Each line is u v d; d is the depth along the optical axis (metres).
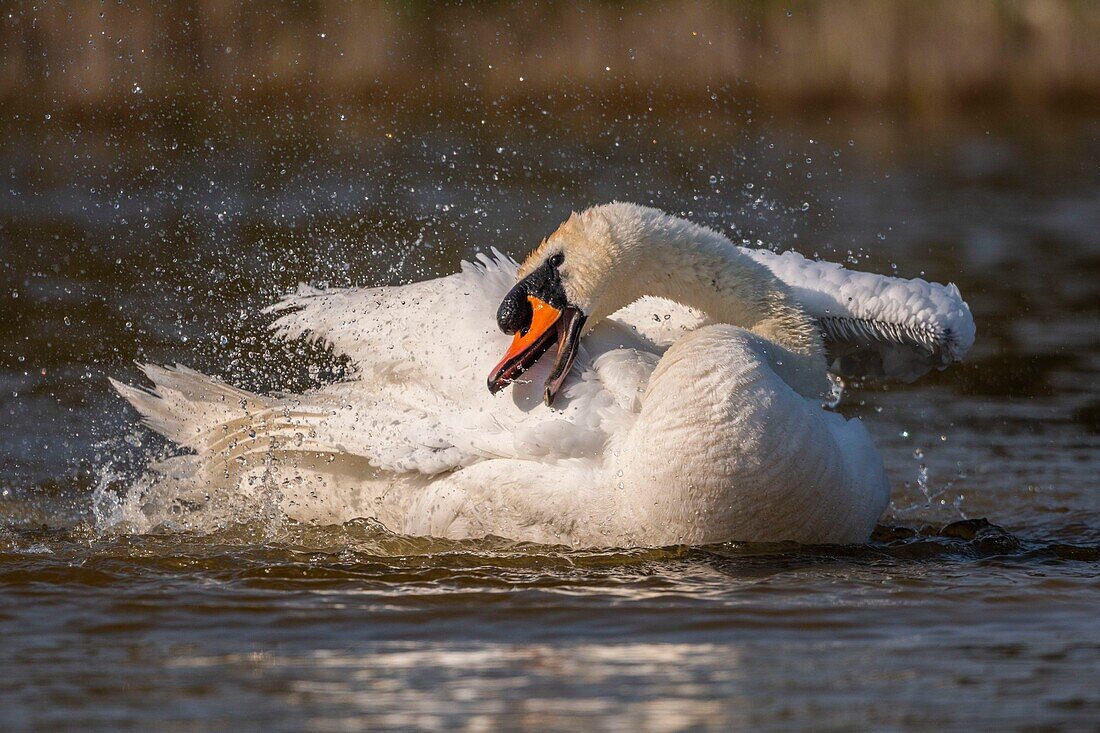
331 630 8.80
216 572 10.24
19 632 8.77
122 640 8.62
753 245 26.16
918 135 39.44
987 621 9.03
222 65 37.25
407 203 28.84
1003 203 31.25
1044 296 22.95
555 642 8.54
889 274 24.30
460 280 12.16
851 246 26.45
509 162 33.19
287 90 37.97
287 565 10.37
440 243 25.05
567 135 37.44
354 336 12.25
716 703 7.45
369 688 7.70
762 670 8.01
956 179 33.91
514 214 27.58
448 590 9.65
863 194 31.89
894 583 9.92
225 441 12.23
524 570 10.21
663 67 40.16
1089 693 7.64
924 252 26.19
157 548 11.05
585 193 29.94
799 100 41.09
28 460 14.27
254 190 30.41
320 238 25.56
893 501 13.25
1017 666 8.10
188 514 12.23
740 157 35.28
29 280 22.47
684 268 11.62
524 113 38.97
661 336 12.55
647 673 7.96
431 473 11.25
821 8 41.38
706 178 32.41
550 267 11.33
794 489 10.25
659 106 40.12
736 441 10.09
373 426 11.43
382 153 34.31
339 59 38.03
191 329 19.72
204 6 37.28
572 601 9.37
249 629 8.83
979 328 20.89
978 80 41.53
